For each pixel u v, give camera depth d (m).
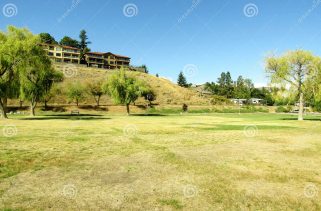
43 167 13.09
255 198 9.55
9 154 15.59
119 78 76.25
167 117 63.62
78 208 8.51
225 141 22.28
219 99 148.12
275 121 48.97
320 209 8.77
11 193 9.66
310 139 23.80
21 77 48.22
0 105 47.50
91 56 164.88
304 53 48.31
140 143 20.77
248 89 182.62
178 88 151.50
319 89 47.94
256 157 15.98
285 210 8.66
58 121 42.09
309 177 12.04
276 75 49.78
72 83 107.31
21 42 44.97
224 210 8.57
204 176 12.02
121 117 60.16
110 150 17.64
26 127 31.09
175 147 19.14
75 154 16.12
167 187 10.53
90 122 41.25
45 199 9.17
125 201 9.11
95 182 11.02
